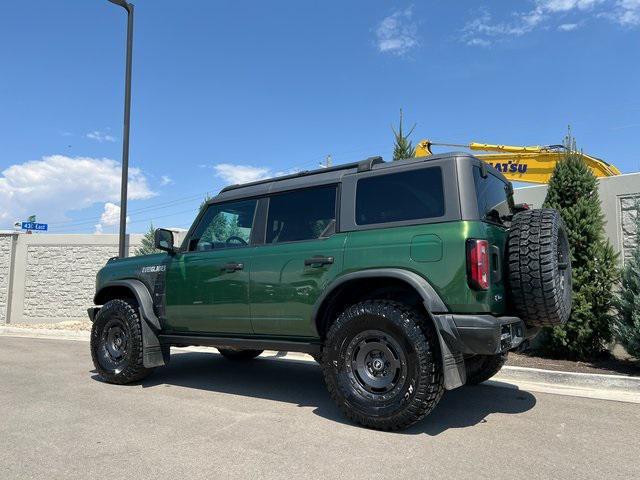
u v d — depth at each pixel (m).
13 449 3.66
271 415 4.54
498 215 4.52
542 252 4.04
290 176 5.16
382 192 4.38
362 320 4.11
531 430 4.12
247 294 4.94
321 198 4.77
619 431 4.11
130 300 6.03
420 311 4.18
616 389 5.61
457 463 3.38
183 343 5.60
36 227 20.78
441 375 3.90
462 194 3.97
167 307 5.66
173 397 5.26
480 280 3.74
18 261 14.84
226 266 5.12
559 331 6.98
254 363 7.46
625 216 7.84
